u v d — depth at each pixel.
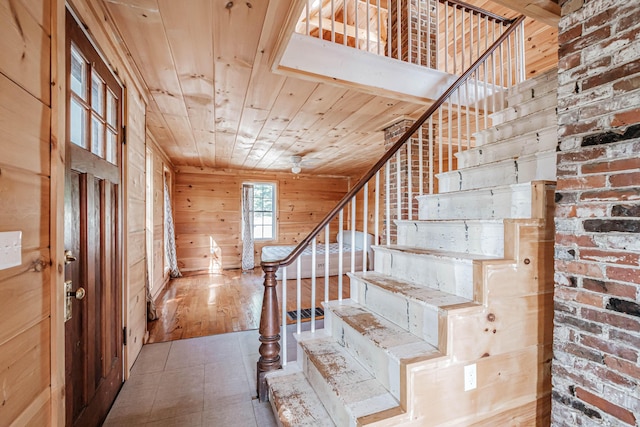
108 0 1.40
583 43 1.17
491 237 1.55
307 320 3.32
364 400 1.30
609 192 1.08
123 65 1.91
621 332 1.05
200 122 3.17
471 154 2.38
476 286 1.37
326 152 4.77
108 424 1.65
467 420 1.32
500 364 1.37
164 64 1.97
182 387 2.02
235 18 1.52
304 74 2.10
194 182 6.23
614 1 1.07
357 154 4.93
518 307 1.40
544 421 1.48
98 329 1.58
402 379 1.23
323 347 1.83
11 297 0.84
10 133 0.84
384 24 3.64
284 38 1.65
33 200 0.94
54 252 1.05
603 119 1.10
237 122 3.17
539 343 1.45
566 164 1.23
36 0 0.97
